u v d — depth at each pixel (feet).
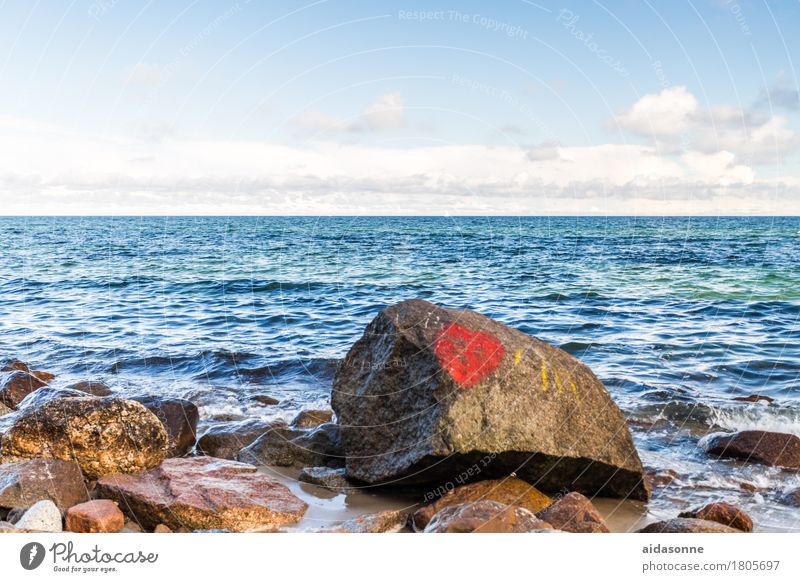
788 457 22.50
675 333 44.37
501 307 55.01
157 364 37.50
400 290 64.95
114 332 46.44
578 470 18.79
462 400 18.54
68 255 104.47
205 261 92.79
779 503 19.51
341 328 47.85
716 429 26.66
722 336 43.21
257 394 30.89
